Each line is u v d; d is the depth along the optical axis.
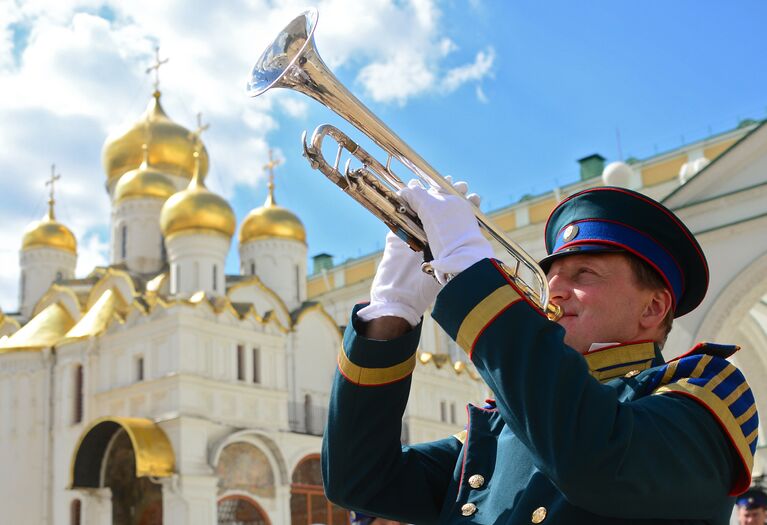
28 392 36.34
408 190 2.69
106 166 47.38
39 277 47.12
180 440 29.83
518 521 2.53
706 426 2.51
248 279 38.97
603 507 2.31
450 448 3.29
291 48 2.91
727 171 24.27
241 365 33.56
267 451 32.72
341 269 60.28
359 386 2.81
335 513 34.53
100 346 34.75
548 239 3.16
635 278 2.86
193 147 47.16
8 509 35.22
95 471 31.41
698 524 2.52
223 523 30.98
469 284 2.45
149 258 43.00
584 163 51.88
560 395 2.29
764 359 30.28
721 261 23.53
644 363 2.79
